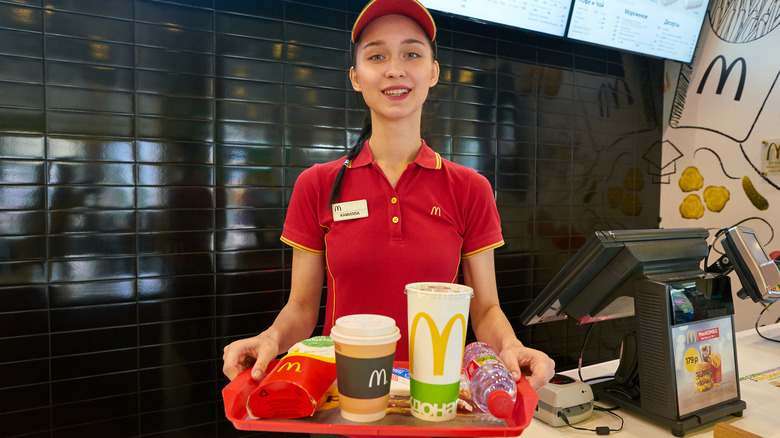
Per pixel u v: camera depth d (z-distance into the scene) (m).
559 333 2.95
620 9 2.70
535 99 2.83
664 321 1.15
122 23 1.92
